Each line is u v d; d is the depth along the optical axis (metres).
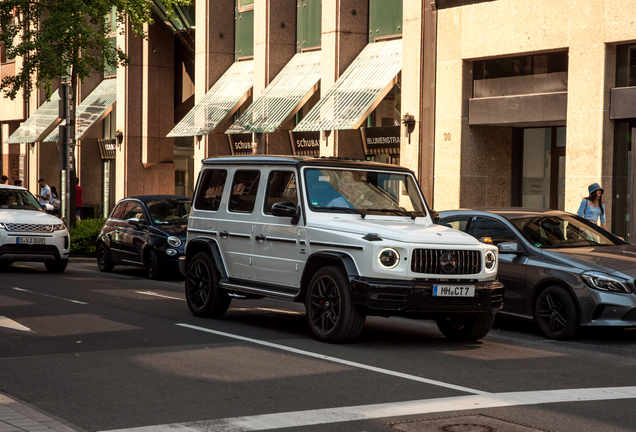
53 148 36.94
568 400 6.23
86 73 21.83
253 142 24.98
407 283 8.25
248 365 7.41
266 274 9.60
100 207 34.03
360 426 5.39
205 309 10.37
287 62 25.28
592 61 16.41
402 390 6.49
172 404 5.96
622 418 5.73
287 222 9.29
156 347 8.28
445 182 19.33
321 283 8.77
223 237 10.30
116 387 6.50
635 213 15.91
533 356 8.27
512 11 17.86
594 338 9.62
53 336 8.88
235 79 26.70
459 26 18.97
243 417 5.60
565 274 9.42
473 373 7.25
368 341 8.92
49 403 5.99
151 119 31.02
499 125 18.86
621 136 16.34
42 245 16.09
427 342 9.02
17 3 22.17
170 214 16.94
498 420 5.59
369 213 9.31
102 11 21.56
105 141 33.75
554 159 18.78
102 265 17.78
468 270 8.52
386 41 22.39
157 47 31.02
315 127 21.52
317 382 6.74
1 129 40.31
